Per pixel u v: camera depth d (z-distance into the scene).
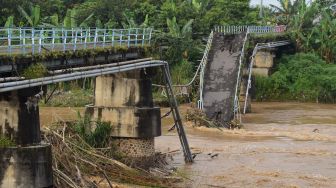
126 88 32.25
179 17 71.88
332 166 34.88
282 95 72.31
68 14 59.53
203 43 71.88
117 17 69.50
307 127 50.28
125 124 31.97
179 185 29.30
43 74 22.77
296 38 77.25
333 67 73.69
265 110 62.78
